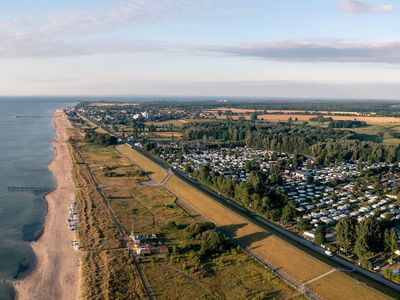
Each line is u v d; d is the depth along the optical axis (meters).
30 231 154.62
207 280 112.31
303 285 107.12
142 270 118.69
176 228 152.12
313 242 141.12
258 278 112.56
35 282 115.25
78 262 127.00
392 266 121.19
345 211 176.50
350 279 108.12
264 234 140.50
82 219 163.75
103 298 103.25
